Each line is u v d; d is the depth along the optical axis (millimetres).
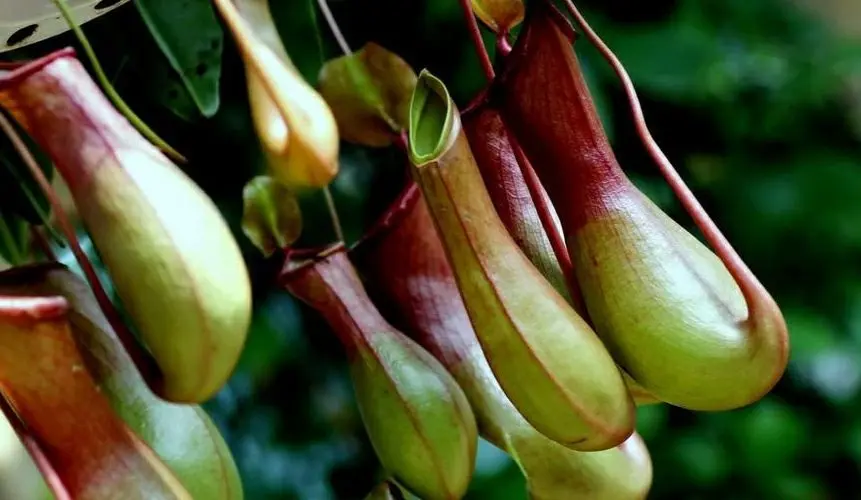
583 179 744
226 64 1017
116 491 702
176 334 695
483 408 790
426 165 721
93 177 697
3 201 840
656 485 1638
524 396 731
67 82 702
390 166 1305
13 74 697
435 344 801
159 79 880
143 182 696
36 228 819
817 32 1791
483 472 1392
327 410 1451
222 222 705
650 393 750
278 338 1328
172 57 831
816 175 1685
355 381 795
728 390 730
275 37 787
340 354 1416
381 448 788
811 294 1696
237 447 1388
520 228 776
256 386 1376
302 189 776
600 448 736
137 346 712
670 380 734
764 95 1661
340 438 1473
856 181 1672
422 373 783
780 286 1704
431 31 1324
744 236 1682
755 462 1635
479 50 775
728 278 739
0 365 692
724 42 1655
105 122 702
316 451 1441
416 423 777
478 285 727
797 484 1635
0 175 834
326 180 738
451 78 1350
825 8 2051
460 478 784
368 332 792
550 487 781
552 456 778
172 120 922
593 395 726
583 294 747
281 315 1359
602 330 743
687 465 1617
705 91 1509
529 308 726
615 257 738
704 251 745
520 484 1390
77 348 704
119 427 709
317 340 1396
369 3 1266
